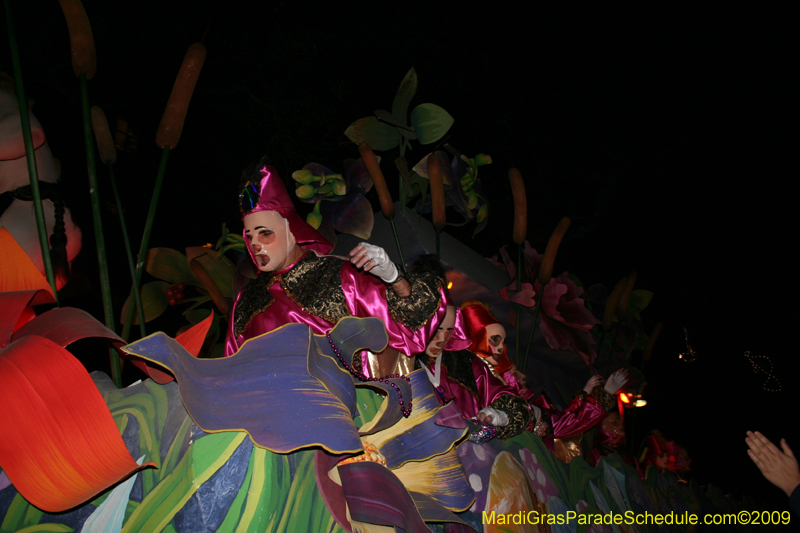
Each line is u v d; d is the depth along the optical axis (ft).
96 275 16.79
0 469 5.59
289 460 5.92
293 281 8.04
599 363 17.51
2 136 7.60
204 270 11.38
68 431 5.03
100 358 13.21
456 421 7.50
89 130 7.48
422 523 6.62
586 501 11.37
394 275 7.51
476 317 12.28
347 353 6.71
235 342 8.36
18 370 5.05
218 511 5.34
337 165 24.40
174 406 5.75
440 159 11.91
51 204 7.95
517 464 9.82
